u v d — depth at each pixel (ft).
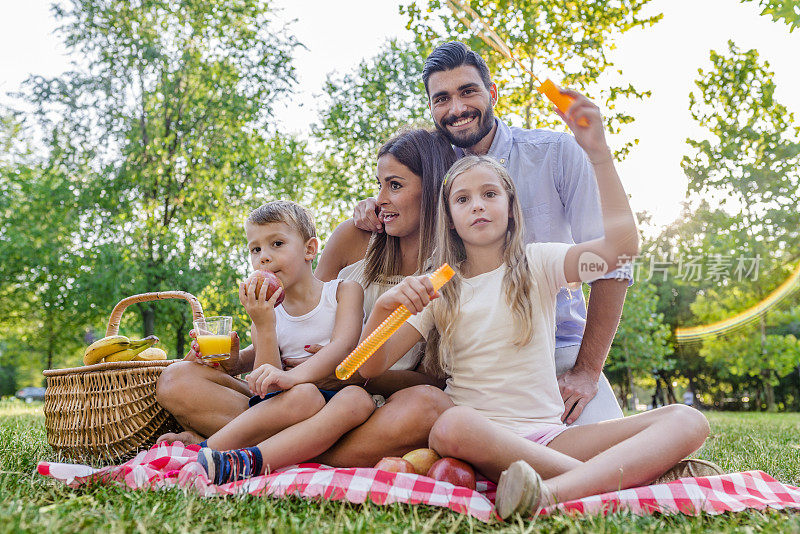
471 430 6.26
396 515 5.38
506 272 7.61
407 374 8.50
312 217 9.12
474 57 9.64
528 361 7.38
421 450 6.82
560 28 21.22
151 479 6.23
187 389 8.16
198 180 49.60
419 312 7.11
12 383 119.85
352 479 6.08
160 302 48.60
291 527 4.88
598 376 8.78
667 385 78.95
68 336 64.23
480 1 21.59
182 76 51.55
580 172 9.50
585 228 9.45
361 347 6.68
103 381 8.54
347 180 40.57
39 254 53.11
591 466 6.09
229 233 49.65
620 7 20.70
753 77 17.24
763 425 22.16
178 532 4.66
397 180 8.91
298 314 8.82
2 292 60.39
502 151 9.94
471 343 7.53
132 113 51.24
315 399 7.31
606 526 5.03
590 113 6.70
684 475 6.82
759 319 26.96
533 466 6.24
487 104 9.64
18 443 9.79
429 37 22.90
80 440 8.55
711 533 5.01
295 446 6.94
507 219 7.74
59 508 5.21
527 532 4.86
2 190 58.65
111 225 50.57
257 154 52.29
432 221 8.85
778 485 6.35
